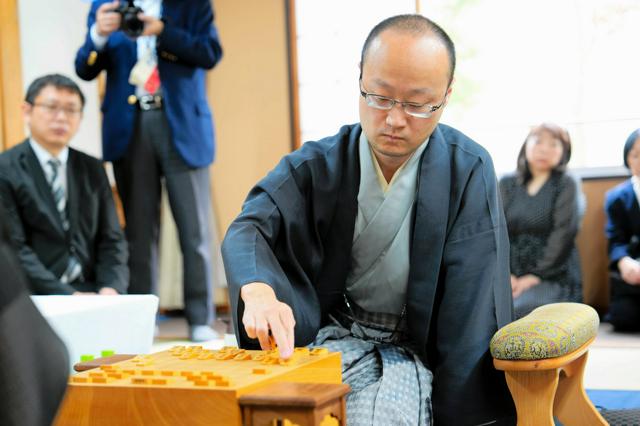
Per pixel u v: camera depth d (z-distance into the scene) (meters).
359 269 1.88
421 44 1.59
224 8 5.69
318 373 1.33
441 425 1.74
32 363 0.77
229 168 5.71
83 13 5.21
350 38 5.55
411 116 1.62
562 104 5.14
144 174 3.78
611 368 3.25
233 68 5.70
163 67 3.68
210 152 3.84
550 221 4.05
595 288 4.98
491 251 1.78
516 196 4.11
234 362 1.33
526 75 5.19
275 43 5.62
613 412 2.31
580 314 1.79
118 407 1.16
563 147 4.07
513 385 1.68
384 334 1.90
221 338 3.96
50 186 3.23
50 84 3.19
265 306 1.43
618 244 4.54
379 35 1.62
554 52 5.14
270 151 5.66
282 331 1.35
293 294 1.70
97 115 5.32
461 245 1.78
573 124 5.12
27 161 3.20
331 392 1.10
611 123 5.07
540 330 1.63
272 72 5.64
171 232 5.36
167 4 3.69
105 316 2.12
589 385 2.91
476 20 5.24
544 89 5.17
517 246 4.09
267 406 1.08
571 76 5.12
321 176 1.82
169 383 1.16
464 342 1.73
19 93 4.60
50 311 2.00
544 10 5.14
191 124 3.73
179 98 3.70
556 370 1.65
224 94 5.71
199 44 3.64
